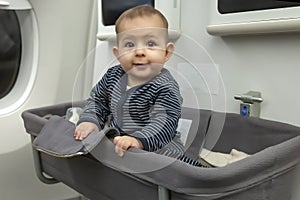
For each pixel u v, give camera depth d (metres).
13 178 1.24
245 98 0.94
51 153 0.77
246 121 0.88
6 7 1.12
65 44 1.25
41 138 0.83
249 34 0.94
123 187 0.67
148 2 1.16
